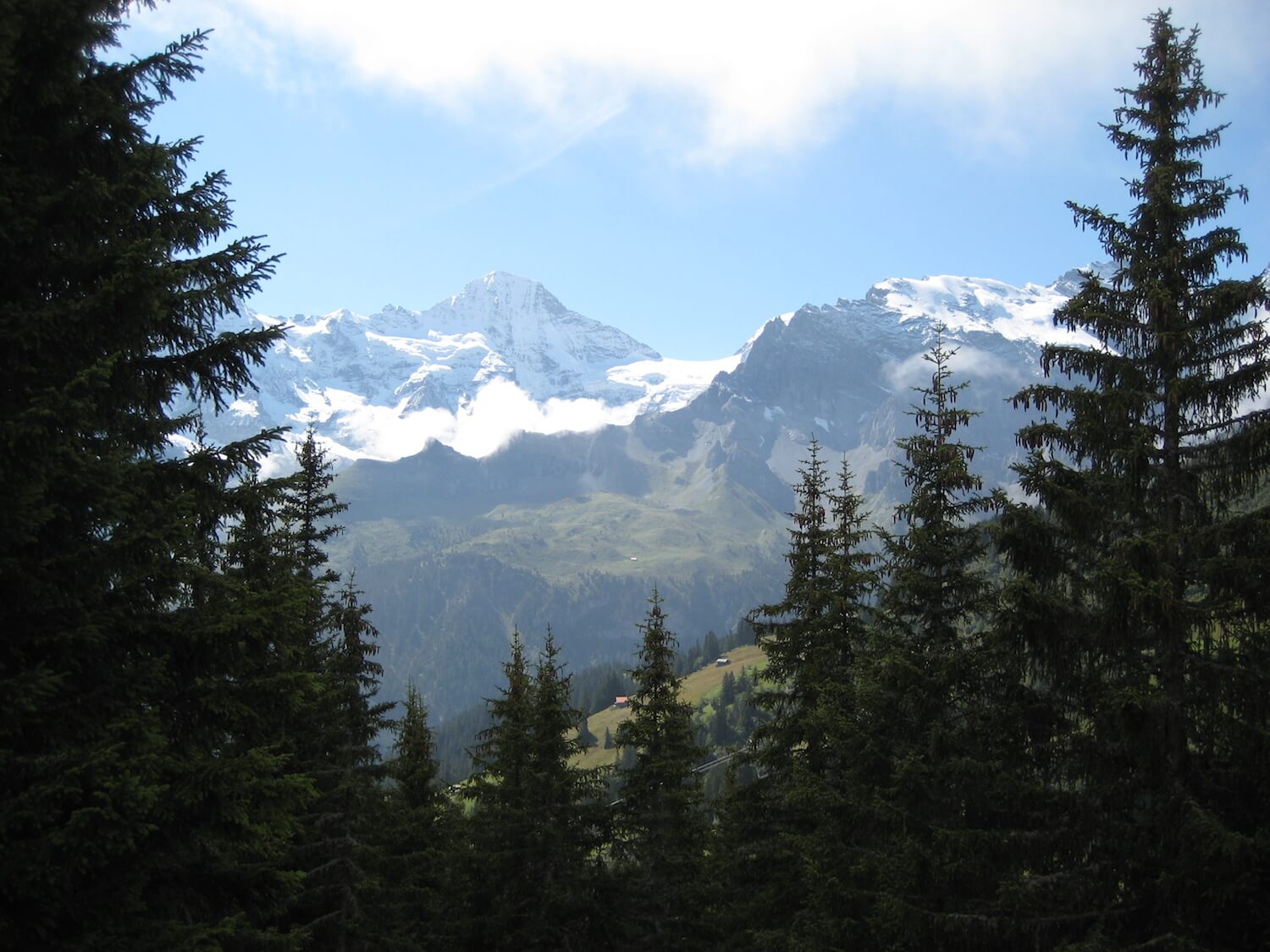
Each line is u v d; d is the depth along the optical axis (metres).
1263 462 14.12
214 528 12.53
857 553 25.81
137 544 10.18
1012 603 15.38
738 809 25.70
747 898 26.67
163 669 10.66
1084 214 16.36
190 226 12.07
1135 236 16.06
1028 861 15.09
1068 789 15.74
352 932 23.72
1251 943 13.28
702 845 29.23
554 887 27.58
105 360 9.45
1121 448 15.49
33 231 10.07
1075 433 15.91
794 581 26.52
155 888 11.24
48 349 10.00
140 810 8.92
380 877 26.09
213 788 10.16
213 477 12.01
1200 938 13.59
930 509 21.58
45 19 10.02
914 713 20.02
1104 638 15.15
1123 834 14.82
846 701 22.06
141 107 11.70
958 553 21.27
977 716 17.30
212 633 10.79
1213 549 14.43
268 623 11.03
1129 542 14.13
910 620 22.39
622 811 29.34
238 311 12.27
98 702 10.30
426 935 29.12
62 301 10.28
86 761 8.93
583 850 29.31
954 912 15.55
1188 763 14.59
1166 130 15.88
